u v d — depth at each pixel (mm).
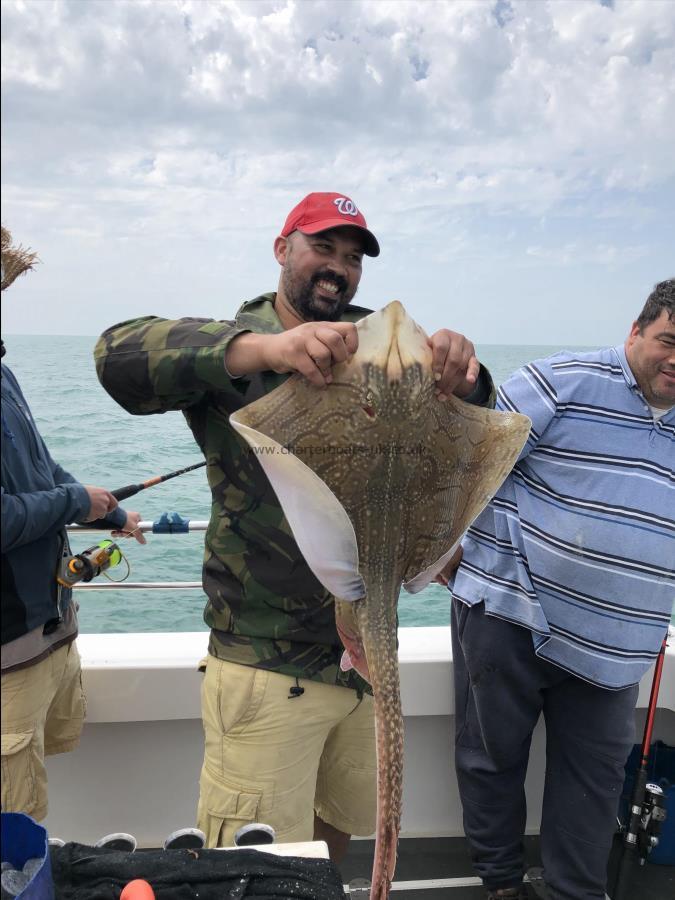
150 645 2914
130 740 2848
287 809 1968
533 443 2404
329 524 1250
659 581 2361
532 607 2383
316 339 1331
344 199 1936
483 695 2529
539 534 2393
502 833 2617
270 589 1903
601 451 2363
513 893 2621
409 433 1386
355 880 2779
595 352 2441
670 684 3014
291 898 1314
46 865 1250
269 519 1874
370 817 2229
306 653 1942
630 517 2334
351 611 1435
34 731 2012
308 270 1942
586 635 2361
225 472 1904
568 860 2510
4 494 1791
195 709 2777
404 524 1397
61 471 2264
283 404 1353
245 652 1932
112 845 1588
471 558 2576
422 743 3029
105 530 2568
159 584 2729
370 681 1307
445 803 3062
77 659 2479
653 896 2760
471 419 1540
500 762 2566
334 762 2195
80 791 2836
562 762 2535
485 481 1478
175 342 1620
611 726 2461
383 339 1394
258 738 1927
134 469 13367
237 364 1545
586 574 2342
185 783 2887
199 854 1424
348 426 1356
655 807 2797
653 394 2309
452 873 2848
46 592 2029
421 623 7613
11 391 1984
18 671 1963
